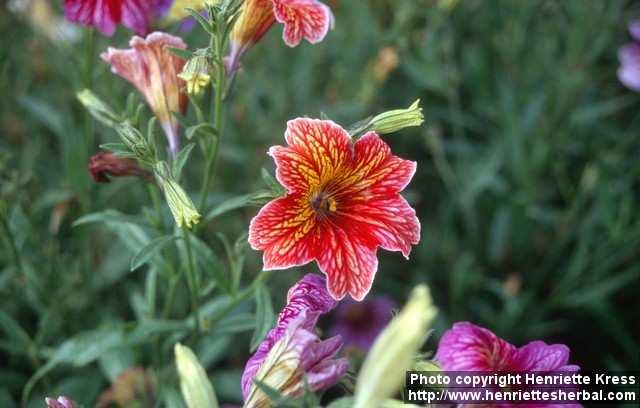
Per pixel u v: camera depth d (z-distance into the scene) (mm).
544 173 747
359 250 416
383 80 681
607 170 696
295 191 413
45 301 575
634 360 636
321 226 417
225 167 672
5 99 667
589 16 750
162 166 425
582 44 751
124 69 466
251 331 619
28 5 638
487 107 752
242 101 672
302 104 703
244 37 450
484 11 817
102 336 493
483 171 672
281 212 411
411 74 734
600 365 660
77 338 492
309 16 441
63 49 603
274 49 716
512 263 701
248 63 697
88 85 547
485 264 703
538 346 402
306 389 365
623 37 845
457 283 645
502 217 677
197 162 663
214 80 441
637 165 701
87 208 581
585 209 725
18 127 673
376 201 425
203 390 360
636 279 693
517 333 656
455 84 743
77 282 590
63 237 628
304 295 407
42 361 577
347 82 718
